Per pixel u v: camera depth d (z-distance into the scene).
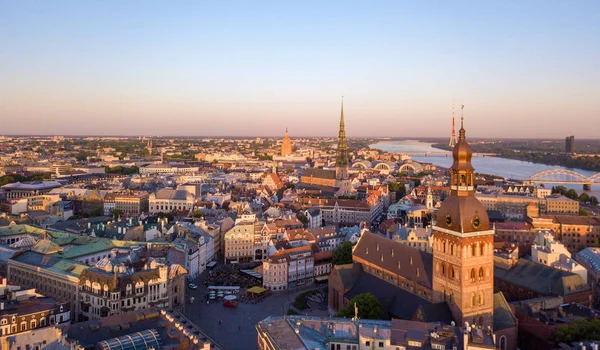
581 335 145.50
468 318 146.25
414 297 173.62
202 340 140.12
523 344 159.12
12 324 150.62
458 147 146.75
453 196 150.00
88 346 130.88
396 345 128.88
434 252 157.38
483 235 146.62
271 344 129.25
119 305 178.38
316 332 141.12
